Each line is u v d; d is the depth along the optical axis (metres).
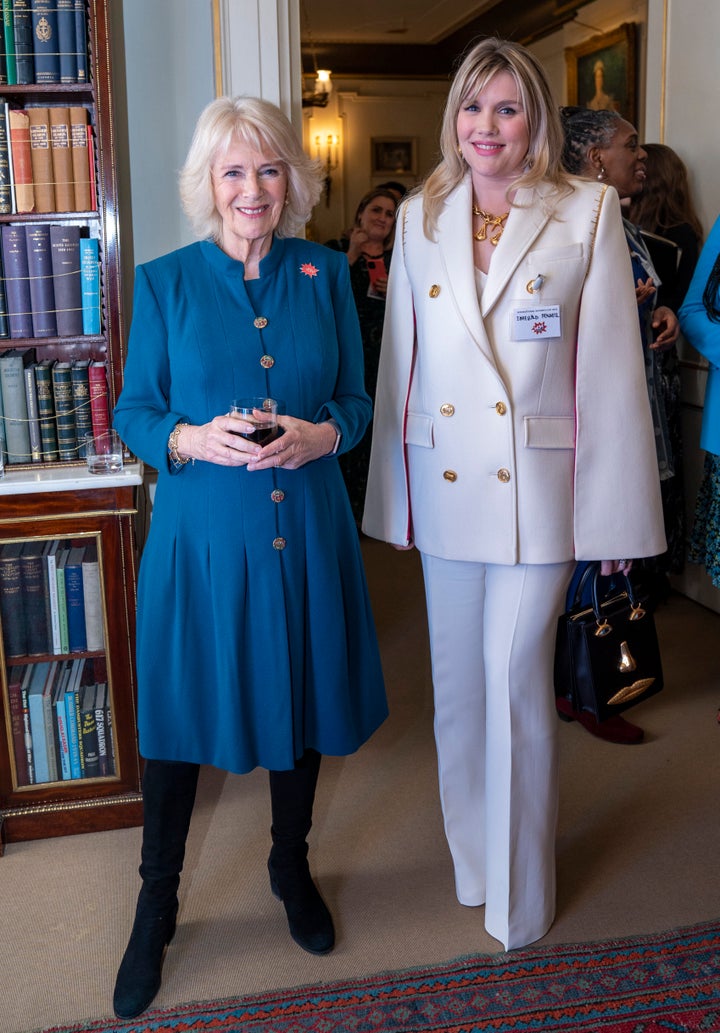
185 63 2.93
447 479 2.05
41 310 2.65
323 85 10.58
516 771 2.09
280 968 2.16
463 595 2.16
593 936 2.23
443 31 10.77
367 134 11.63
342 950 2.21
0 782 2.66
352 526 2.15
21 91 2.54
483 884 2.35
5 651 2.61
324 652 2.05
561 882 2.45
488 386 1.97
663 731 3.25
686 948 2.17
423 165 11.77
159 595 2.02
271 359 1.97
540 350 1.94
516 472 1.98
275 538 1.97
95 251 2.63
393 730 3.31
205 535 1.98
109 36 2.50
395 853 2.59
